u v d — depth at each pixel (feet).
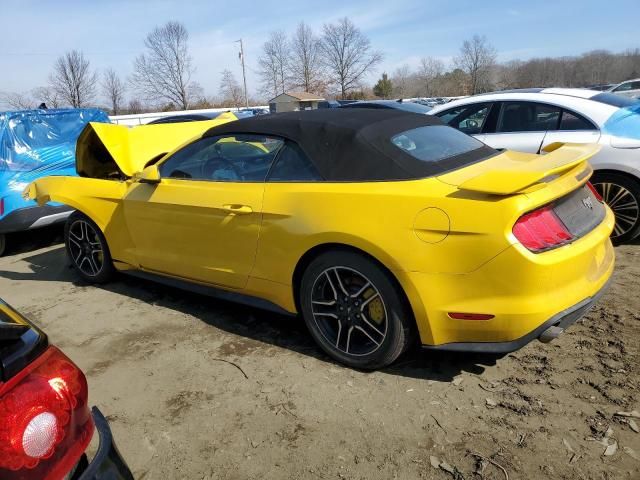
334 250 9.57
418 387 9.29
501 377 9.40
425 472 7.34
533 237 8.12
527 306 8.11
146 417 9.02
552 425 8.05
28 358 4.58
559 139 16.40
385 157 9.57
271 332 11.76
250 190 10.83
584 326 10.96
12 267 18.45
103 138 14.55
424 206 8.60
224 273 11.53
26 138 19.48
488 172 8.71
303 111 11.78
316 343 10.78
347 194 9.40
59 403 4.62
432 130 11.19
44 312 13.84
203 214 11.52
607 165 15.43
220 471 7.66
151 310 13.43
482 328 8.43
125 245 13.85
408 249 8.63
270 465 7.70
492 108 18.08
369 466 7.53
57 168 20.10
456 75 206.08
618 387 8.83
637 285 12.80
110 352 11.37
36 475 4.34
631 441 7.59
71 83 162.40
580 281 8.77
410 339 9.30
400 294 9.02
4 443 4.19
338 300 9.87
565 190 8.75
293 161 10.46
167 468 7.79
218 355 10.92
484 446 7.73
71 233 15.49
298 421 8.61
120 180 14.66
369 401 8.98
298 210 9.91
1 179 18.57
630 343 10.14
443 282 8.47
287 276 10.39
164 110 198.90
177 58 194.49
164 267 12.96
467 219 8.21
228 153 11.59
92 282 15.71
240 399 9.32
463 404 8.72
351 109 11.80
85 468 4.94
